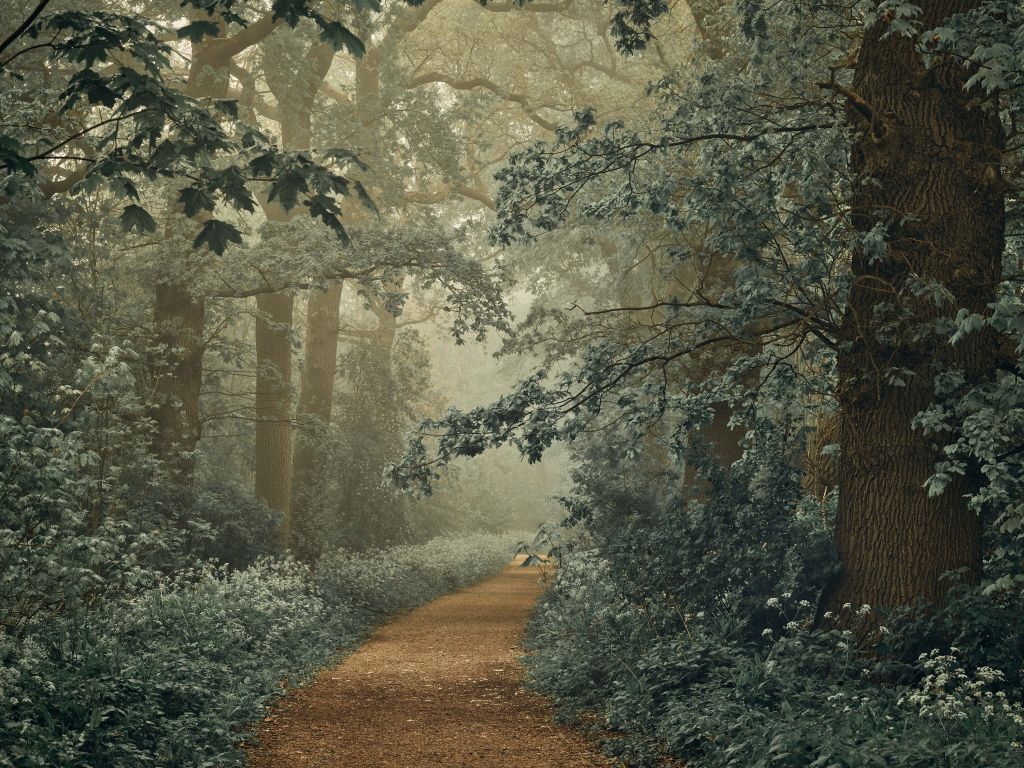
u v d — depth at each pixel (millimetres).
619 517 14461
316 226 19000
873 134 8469
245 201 6070
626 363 10430
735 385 10555
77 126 14227
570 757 7750
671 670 8656
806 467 13805
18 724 6023
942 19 8133
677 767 7047
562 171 10758
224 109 6031
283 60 18812
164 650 9203
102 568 11641
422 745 8336
